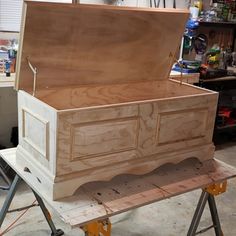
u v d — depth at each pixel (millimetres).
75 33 1551
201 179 1670
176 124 1649
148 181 1612
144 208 2693
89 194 1458
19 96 1557
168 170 1731
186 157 1735
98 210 1353
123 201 1433
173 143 1671
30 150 1537
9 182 2711
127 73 1919
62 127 1322
